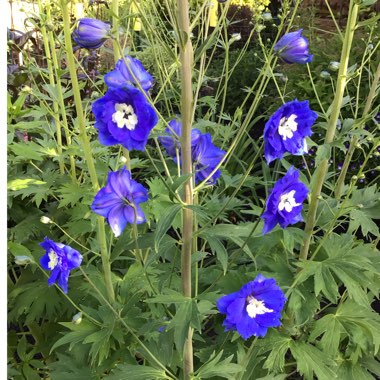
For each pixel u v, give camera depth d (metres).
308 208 0.52
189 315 0.36
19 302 0.55
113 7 0.44
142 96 0.31
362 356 0.54
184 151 0.36
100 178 0.52
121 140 0.31
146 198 0.36
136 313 0.46
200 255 0.41
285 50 0.37
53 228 0.58
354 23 0.45
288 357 0.62
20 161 0.56
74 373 0.46
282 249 0.56
